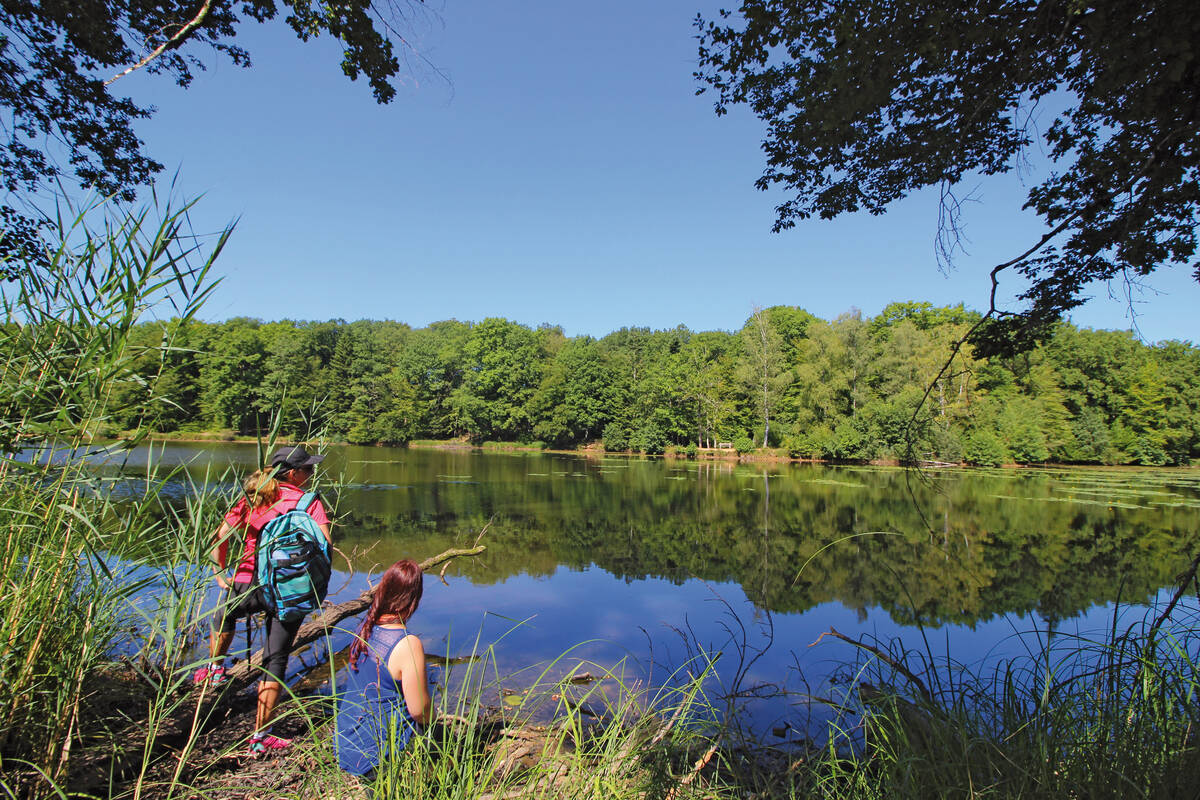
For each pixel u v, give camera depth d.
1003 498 19.38
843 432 35.72
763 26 4.43
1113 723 2.42
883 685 3.14
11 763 2.05
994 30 3.67
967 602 7.63
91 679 2.57
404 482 19.72
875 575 9.05
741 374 42.28
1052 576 9.12
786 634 6.04
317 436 4.68
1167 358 40.66
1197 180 3.88
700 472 29.61
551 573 8.36
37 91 5.76
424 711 2.31
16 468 2.19
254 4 5.42
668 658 5.13
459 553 6.86
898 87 4.39
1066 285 4.58
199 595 2.45
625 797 2.24
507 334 52.75
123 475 2.36
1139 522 14.62
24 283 2.15
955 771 2.29
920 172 4.93
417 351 54.19
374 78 5.62
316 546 2.84
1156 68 3.26
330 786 2.10
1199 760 2.08
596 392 48.44
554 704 3.84
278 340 44.91
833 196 5.39
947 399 32.75
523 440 51.19
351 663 2.46
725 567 9.33
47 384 2.21
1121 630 6.16
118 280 2.21
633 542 11.10
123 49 5.82
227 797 2.20
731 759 2.82
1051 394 39.16
